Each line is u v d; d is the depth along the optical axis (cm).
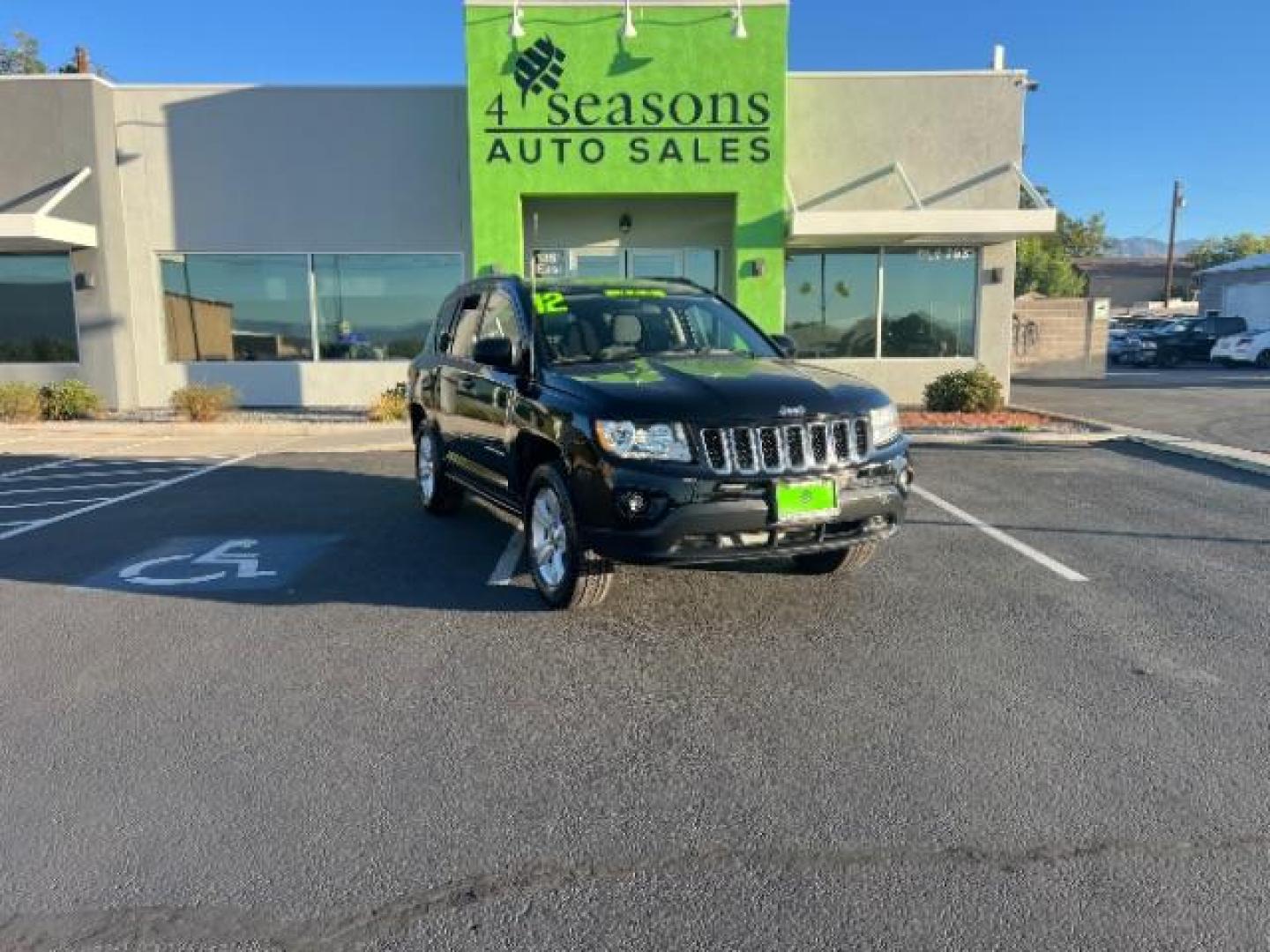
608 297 664
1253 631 519
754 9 1492
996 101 1650
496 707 429
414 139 1694
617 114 1510
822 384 546
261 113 1681
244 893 294
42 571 665
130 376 1720
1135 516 816
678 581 619
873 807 340
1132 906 283
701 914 282
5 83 1625
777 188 1538
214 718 418
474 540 749
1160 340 3184
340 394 1752
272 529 795
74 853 315
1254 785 352
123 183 1688
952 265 1706
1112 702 427
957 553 688
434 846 319
